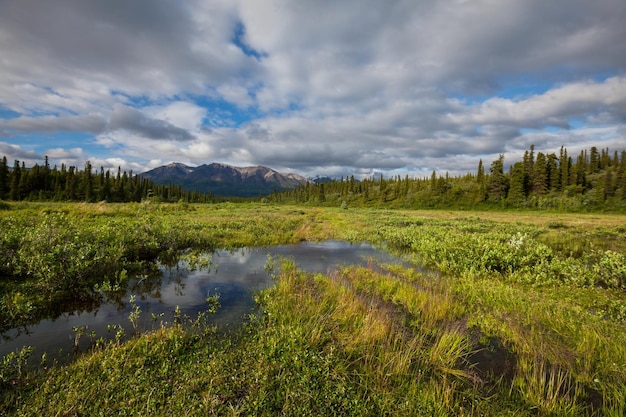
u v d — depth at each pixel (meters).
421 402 4.33
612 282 10.09
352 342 5.89
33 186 77.00
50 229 9.70
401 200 98.75
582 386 4.89
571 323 7.02
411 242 17.59
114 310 7.37
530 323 7.21
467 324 7.12
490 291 9.23
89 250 9.05
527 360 5.61
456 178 115.00
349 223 30.44
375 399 4.36
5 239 8.98
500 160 82.19
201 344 5.73
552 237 19.31
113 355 5.06
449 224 29.50
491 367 5.52
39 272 7.78
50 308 7.26
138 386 4.36
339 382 4.70
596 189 71.25
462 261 12.49
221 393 4.33
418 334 6.45
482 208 78.06
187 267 11.68
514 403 4.53
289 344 5.73
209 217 28.98
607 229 25.42
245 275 10.88
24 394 4.16
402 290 9.12
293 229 23.95
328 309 7.62
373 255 15.34
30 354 5.20
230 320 7.04
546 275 10.98
